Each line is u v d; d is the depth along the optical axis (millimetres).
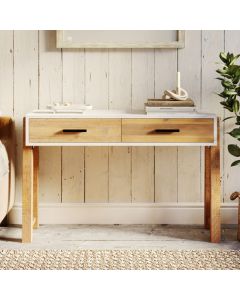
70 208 3127
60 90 3086
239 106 2824
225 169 3119
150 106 2725
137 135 2668
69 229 3014
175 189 3137
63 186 3131
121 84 3086
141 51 3078
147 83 3086
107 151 3121
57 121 2660
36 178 3008
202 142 2674
